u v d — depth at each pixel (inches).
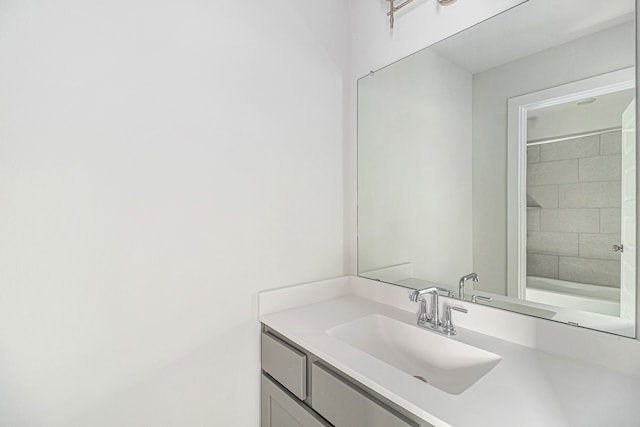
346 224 65.8
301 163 58.2
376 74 60.2
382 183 59.3
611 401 28.7
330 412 37.9
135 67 41.7
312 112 59.7
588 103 36.1
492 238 44.4
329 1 62.3
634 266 33.1
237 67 50.4
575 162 37.1
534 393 30.0
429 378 42.2
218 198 48.7
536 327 39.4
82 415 38.8
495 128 44.0
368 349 49.0
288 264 56.8
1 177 34.1
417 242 53.5
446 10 49.2
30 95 35.3
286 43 56.1
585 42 36.3
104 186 39.8
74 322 38.2
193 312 46.6
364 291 62.2
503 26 43.0
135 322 42.1
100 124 39.4
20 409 35.5
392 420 30.1
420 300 49.1
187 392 46.2
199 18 46.8
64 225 37.4
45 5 36.0
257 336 52.9
